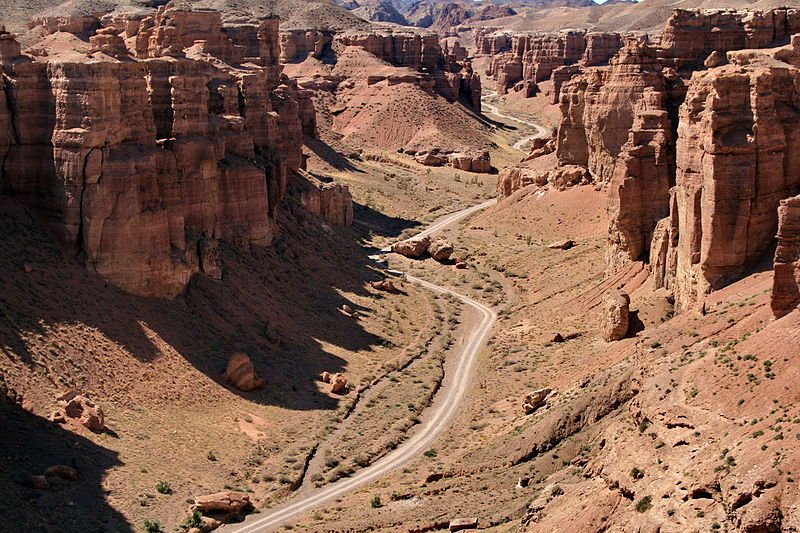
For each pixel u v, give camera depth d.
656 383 60.16
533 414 81.69
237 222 109.06
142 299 90.44
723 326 73.50
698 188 83.81
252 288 103.81
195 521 69.06
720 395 55.31
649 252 103.38
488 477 72.62
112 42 93.75
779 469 44.56
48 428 72.88
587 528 52.28
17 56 89.81
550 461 70.56
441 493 72.06
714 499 46.75
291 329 102.94
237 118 113.06
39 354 77.81
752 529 43.16
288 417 88.06
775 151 80.81
